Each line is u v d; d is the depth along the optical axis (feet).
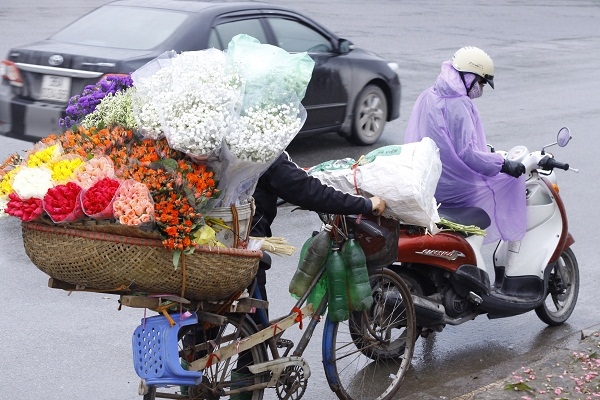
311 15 119.65
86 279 18.99
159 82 19.16
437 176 23.85
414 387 27.55
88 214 17.85
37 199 18.28
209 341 22.08
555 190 31.12
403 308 26.76
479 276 28.53
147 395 20.39
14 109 45.68
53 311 31.65
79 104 21.74
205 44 47.01
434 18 129.80
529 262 31.07
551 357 28.09
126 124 19.72
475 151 28.99
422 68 86.79
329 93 55.01
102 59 43.86
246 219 20.57
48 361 27.86
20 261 36.29
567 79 89.15
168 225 18.06
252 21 50.44
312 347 29.91
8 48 81.30
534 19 139.13
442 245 27.55
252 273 20.26
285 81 19.44
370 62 57.82
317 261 23.56
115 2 49.90
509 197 30.09
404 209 23.17
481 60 29.32
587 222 44.98
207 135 18.51
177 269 18.80
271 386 22.76
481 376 27.99
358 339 26.08
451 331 32.14
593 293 35.94
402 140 60.95
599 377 26.58
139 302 19.39
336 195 21.98
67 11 110.01
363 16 124.67
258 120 19.15
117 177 18.49
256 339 22.29
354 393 26.63
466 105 29.35
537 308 31.91
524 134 63.46
